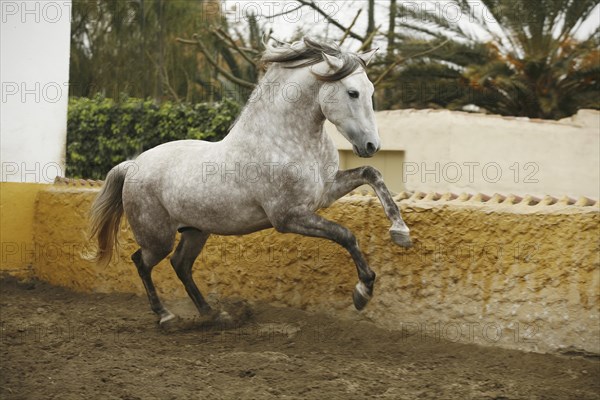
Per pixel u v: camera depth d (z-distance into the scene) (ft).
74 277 35.01
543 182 58.54
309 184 21.62
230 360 21.86
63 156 39.34
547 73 63.98
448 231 23.70
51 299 33.58
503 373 20.61
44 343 24.58
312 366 21.18
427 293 24.12
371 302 25.39
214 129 57.52
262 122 22.18
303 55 21.67
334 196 22.35
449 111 58.95
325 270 26.53
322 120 21.74
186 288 27.09
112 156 61.46
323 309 26.55
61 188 36.52
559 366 20.61
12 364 21.43
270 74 22.43
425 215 24.20
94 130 61.93
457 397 18.45
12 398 18.30
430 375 20.38
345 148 62.95
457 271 23.49
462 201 24.12
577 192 57.77
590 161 57.47
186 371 20.77
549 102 63.67
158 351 23.53
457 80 65.62
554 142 58.39
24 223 37.45
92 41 79.41
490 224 22.81
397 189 61.31
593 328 20.75
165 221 25.29
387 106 71.61
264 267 28.14
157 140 59.93
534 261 21.91
